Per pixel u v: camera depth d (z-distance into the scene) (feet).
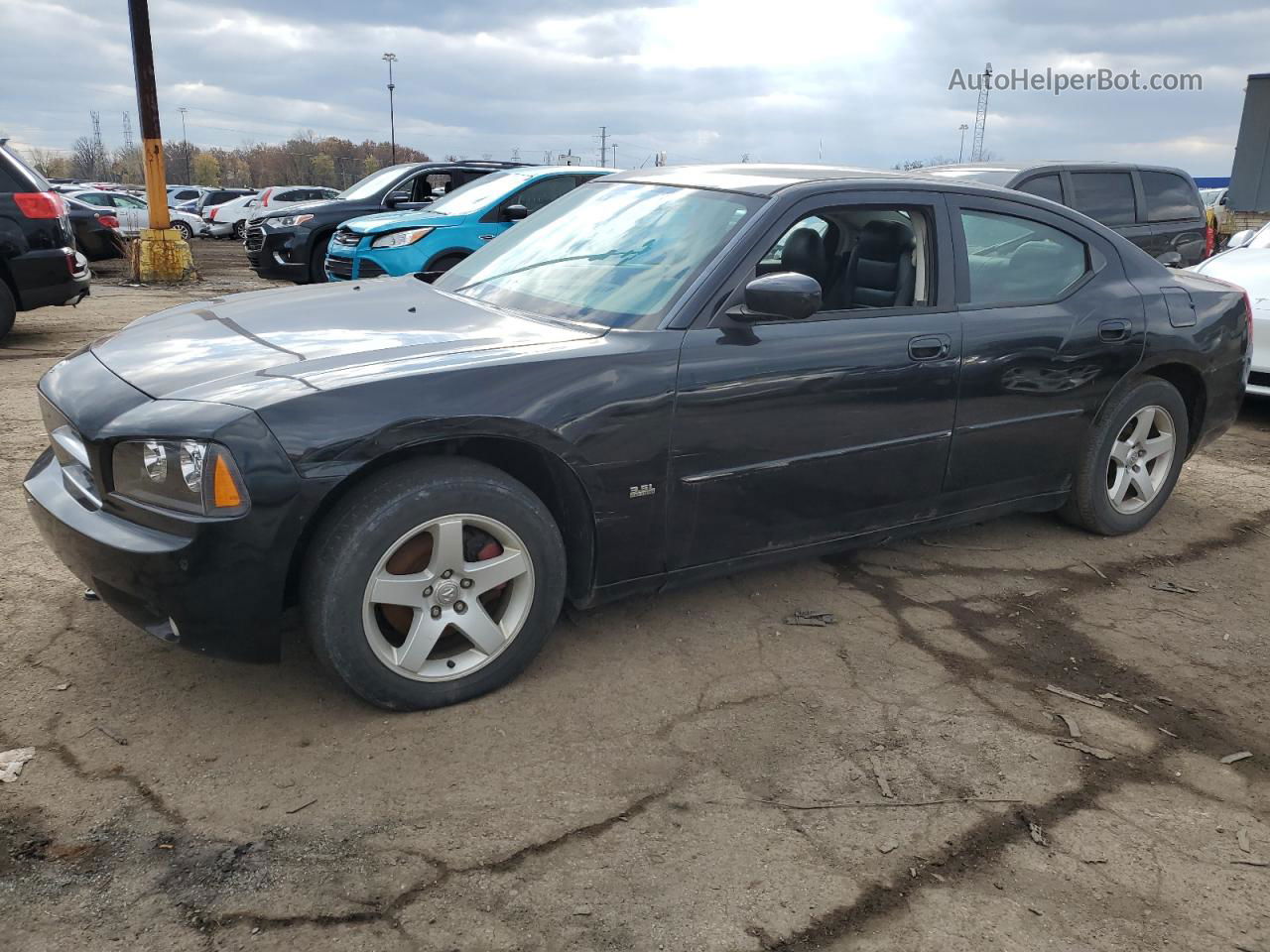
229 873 7.09
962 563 13.66
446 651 9.52
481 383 8.96
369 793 8.06
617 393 9.57
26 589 11.51
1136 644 11.50
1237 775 8.93
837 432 11.12
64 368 10.03
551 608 9.78
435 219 31.65
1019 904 7.13
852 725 9.44
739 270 10.54
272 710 9.23
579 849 7.49
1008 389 12.54
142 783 8.08
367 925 6.64
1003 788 8.52
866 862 7.49
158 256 49.37
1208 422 15.35
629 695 9.78
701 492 10.35
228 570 8.16
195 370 9.12
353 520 8.50
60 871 7.04
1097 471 14.07
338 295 12.16
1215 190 87.92
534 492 10.20
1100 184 29.27
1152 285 14.23
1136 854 7.75
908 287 11.99
